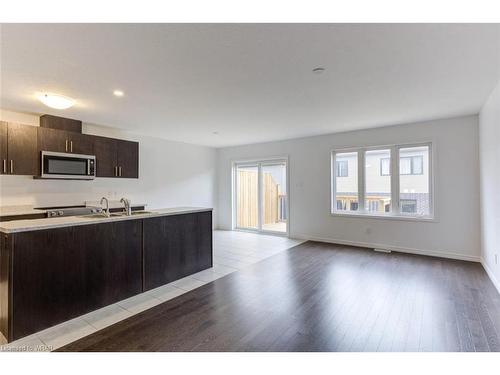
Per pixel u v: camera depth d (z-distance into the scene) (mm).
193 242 3561
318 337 2066
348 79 2682
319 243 5387
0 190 3727
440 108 3664
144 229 2947
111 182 5031
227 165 7199
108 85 2816
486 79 2682
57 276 2242
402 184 4695
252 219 6988
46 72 2484
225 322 2299
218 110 3762
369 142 4934
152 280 3023
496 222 3010
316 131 5160
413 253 4508
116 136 5078
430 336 2062
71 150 4070
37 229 2125
